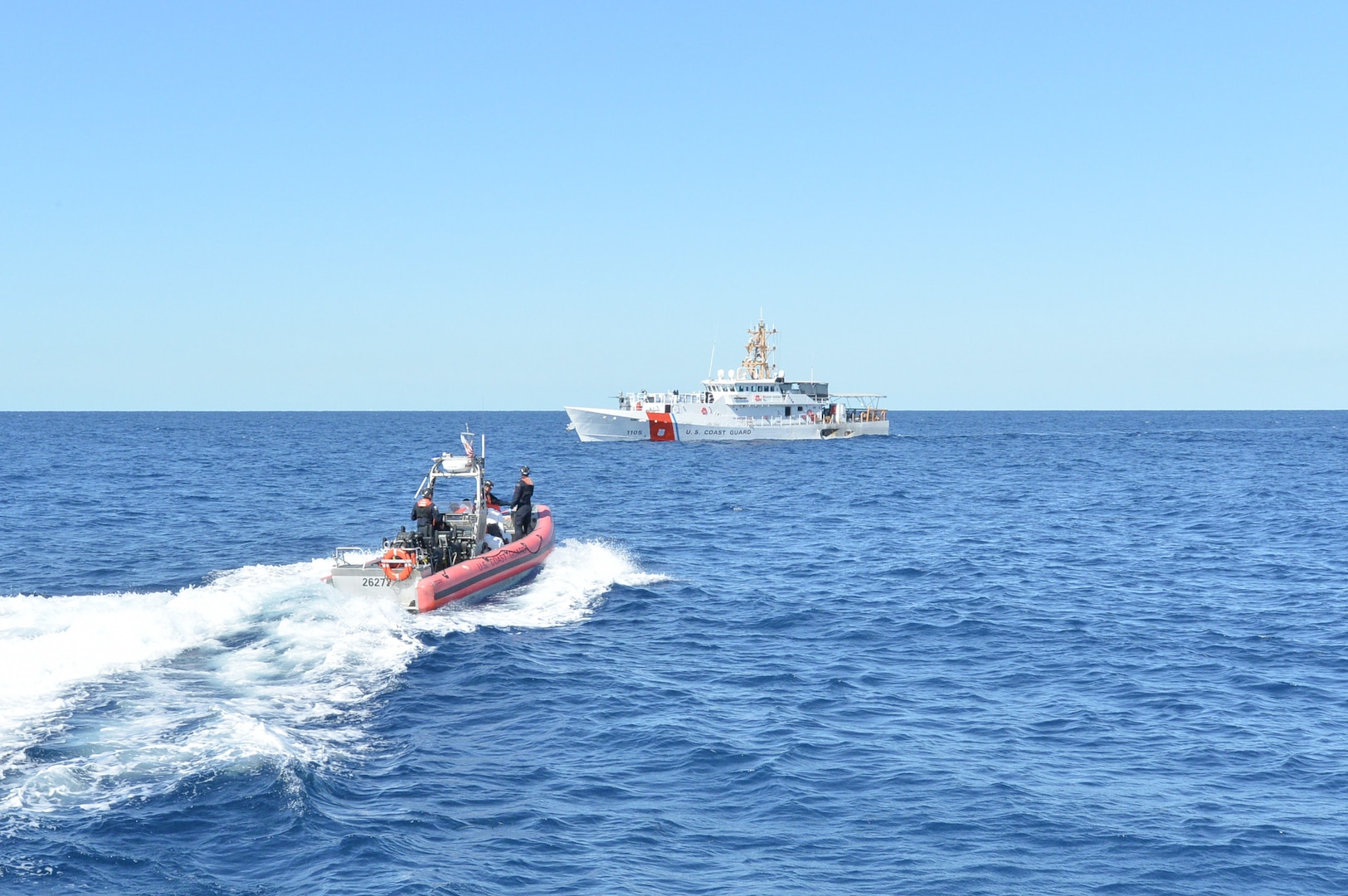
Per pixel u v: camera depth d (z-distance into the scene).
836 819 10.20
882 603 21.11
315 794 10.12
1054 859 9.37
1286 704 14.09
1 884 8.16
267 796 9.90
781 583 23.39
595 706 13.63
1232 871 9.14
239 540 28.12
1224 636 18.17
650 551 28.23
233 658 14.50
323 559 24.30
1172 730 12.98
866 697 14.42
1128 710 13.83
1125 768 11.64
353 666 14.57
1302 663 16.30
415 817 9.87
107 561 24.31
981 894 8.70
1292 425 191.25
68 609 16.28
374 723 12.54
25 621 15.36
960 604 21.08
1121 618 19.75
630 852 9.36
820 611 20.19
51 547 26.59
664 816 10.21
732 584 23.12
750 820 10.16
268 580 21.02
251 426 173.12
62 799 9.63
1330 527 34.62
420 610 17.81
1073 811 10.41
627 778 11.17
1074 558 27.77
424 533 19.39
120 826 9.19
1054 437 122.06
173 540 28.05
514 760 11.59
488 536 23.36
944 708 13.93
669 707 13.70
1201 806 10.57
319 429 152.50
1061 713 13.73
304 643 15.30
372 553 21.53
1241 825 10.08
